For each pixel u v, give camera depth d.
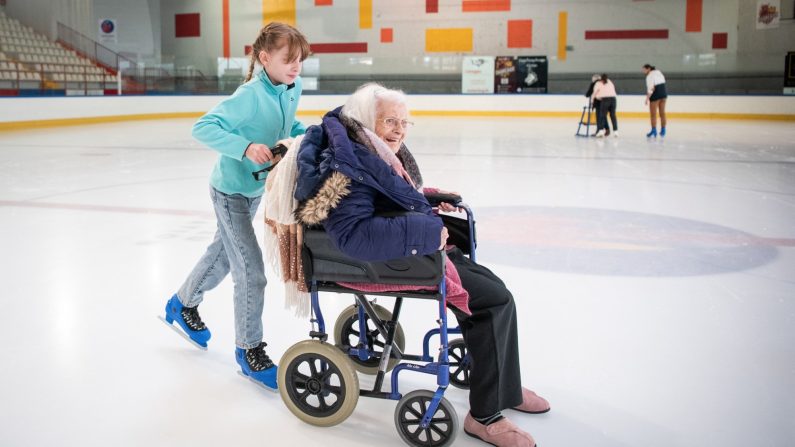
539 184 7.66
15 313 3.29
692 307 3.38
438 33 23.77
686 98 19.55
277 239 2.18
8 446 2.06
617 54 22.69
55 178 7.98
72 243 4.76
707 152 11.00
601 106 13.87
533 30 23.30
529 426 2.20
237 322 2.52
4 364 2.68
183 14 24.45
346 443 2.11
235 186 2.42
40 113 15.25
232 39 24.52
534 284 3.78
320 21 24.17
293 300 2.20
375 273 2.05
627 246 4.70
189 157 10.28
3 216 5.73
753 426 2.18
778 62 20.09
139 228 5.29
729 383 2.50
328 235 2.05
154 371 2.64
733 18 22.16
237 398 2.42
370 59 21.77
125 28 23.88
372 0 23.83
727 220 5.65
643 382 2.51
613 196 6.87
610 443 2.09
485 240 4.87
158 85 20.56
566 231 5.19
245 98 2.34
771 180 7.94
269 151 2.20
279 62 2.36
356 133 2.04
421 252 1.94
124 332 3.05
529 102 20.45
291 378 2.24
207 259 2.70
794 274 3.99
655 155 10.56
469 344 2.08
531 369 2.63
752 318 3.22
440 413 2.25
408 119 2.14
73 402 2.36
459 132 14.94
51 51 20.02
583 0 22.84
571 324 3.13
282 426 2.22
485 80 20.97
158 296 3.57
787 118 18.83
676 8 22.41
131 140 12.77
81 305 3.42
